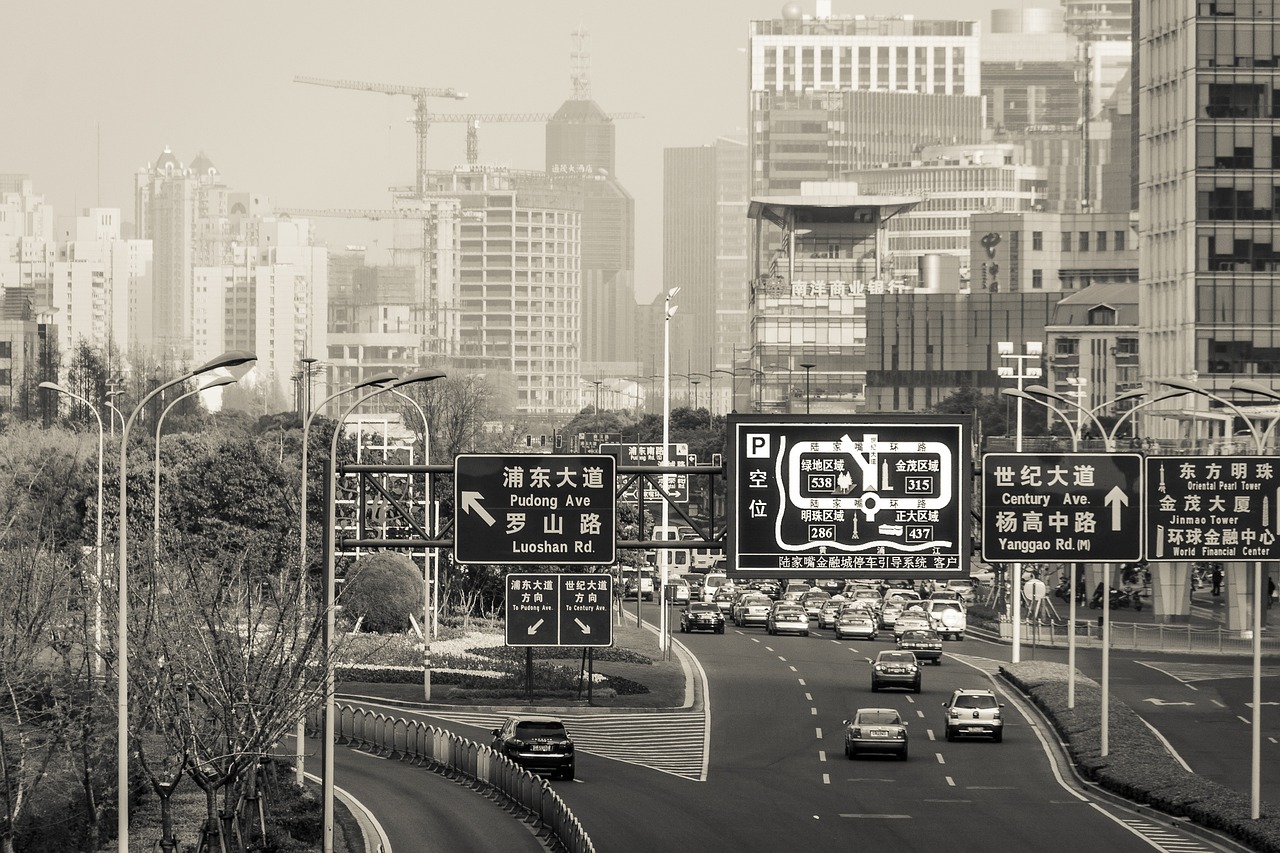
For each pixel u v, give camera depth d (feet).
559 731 560.61
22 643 464.65
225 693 418.51
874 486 443.73
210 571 501.56
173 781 424.05
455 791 542.57
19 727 443.73
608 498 443.73
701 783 550.77
